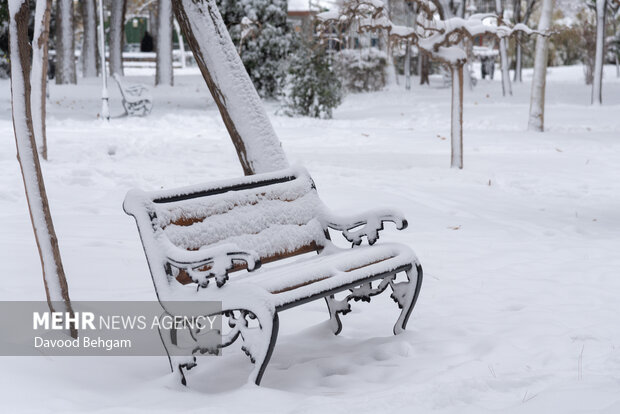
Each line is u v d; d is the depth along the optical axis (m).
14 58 4.42
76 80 36.50
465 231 8.42
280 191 4.83
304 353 4.58
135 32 67.12
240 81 6.64
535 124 21.11
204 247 4.11
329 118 25.55
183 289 3.81
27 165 4.49
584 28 45.38
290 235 4.76
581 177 12.72
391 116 26.73
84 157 13.16
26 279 5.79
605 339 4.50
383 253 4.75
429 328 4.96
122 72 40.19
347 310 4.90
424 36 12.88
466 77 41.84
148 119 23.02
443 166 13.85
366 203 9.77
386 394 3.51
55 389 3.60
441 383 3.62
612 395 3.34
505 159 14.95
